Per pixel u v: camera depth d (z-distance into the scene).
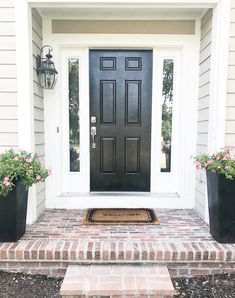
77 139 3.36
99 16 3.05
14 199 2.29
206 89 2.85
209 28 2.79
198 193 3.06
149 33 3.09
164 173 3.40
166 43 3.11
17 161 2.37
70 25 3.08
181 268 2.22
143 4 2.62
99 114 3.34
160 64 3.26
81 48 3.21
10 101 2.68
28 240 2.36
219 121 2.61
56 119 3.17
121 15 3.04
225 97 2.59
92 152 3.38
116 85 3.30
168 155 3.40
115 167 3.40
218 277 2.22
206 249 2.21
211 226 2.47
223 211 2.30
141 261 2.19
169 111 3.35
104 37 3.09
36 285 2.13
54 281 2.18
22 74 2.65
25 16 2.59
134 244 2.29
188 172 3.21
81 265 2.20
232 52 2.57
